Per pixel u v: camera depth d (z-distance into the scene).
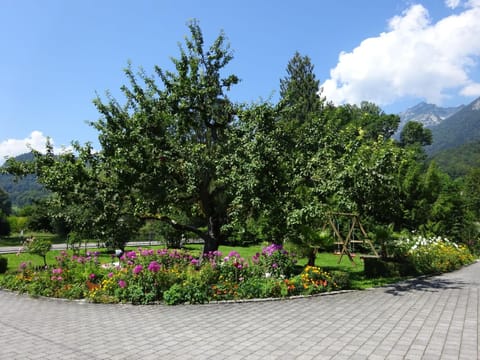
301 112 27.03
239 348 5.55
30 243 12.98
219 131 13.29
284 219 11.02
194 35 12.91
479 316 7.32
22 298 9.73
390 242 15.90
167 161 11.66
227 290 9.18
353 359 5.03
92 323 7.10
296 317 7.38
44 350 5.57
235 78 13.34
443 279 12.75
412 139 65.75
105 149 11.53
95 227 11.85
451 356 5.10
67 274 10.33
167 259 10.48
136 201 11.59
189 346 5.68
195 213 13.67
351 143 11.85
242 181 10.55
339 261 15.92
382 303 8.63
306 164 11.55
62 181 10.94
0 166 11.65
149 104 12.18
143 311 8.04
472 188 44.66
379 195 12.70
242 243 25.58
